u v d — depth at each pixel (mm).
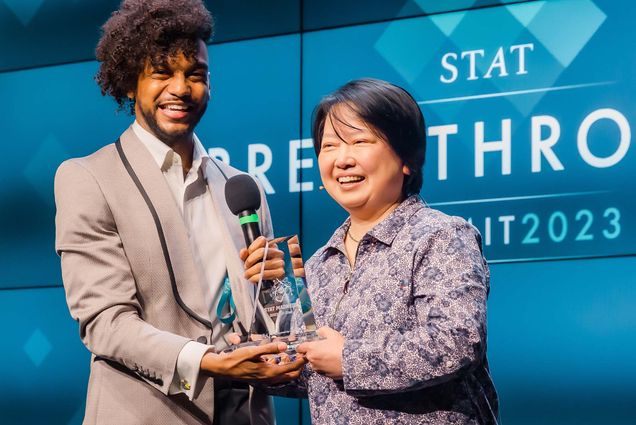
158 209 2590
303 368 2383
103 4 4809
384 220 2287
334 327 2244
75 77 4781
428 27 4262
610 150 3941
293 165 4391
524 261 3986
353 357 2098
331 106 2332
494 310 3994
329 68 4402
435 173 4148
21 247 4730
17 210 4758
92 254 2521
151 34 2645
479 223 4066
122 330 2439
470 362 2070
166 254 2561
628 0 3988
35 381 4617
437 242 2182
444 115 4172
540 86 4055
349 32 4391
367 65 4340
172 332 2539
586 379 3857
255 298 2332
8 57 4879
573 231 3947
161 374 2402
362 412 2162
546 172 4008
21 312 4688
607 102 3963
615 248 3889
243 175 2479
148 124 2703
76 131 4734
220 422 2566
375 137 2297
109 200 2572
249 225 2402
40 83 4820
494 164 4078
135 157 2662
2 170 4809
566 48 4039
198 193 2730
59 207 2604
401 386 2076
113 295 2492
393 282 2188
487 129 4105
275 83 4477
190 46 2664
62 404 4559
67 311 4625
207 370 2361
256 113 4484
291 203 4371
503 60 4121
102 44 2768
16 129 4816
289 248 2338
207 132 4543
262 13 4543
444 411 2137
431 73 4223
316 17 4453
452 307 2088
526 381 3918
